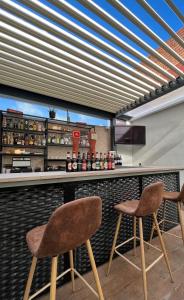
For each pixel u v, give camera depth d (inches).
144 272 56.8
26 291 46.6
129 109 167.6
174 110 197.6
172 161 197.6
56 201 62.6
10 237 53.2
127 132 219.1
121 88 129.3
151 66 101.9
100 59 94.6
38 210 58.4
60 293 59.7
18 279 54.5
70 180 64.9
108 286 63.1
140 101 150.9
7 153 149.3
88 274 69.8
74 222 38.8
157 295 59.0
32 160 167.9
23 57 90.6
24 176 51.4
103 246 76.5
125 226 86.0
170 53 92.0
